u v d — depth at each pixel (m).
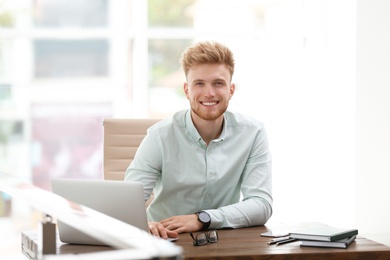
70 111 5.82
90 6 5.75
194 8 5.81
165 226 2.81
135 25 5.71
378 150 5.48
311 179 5.85
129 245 1.47
